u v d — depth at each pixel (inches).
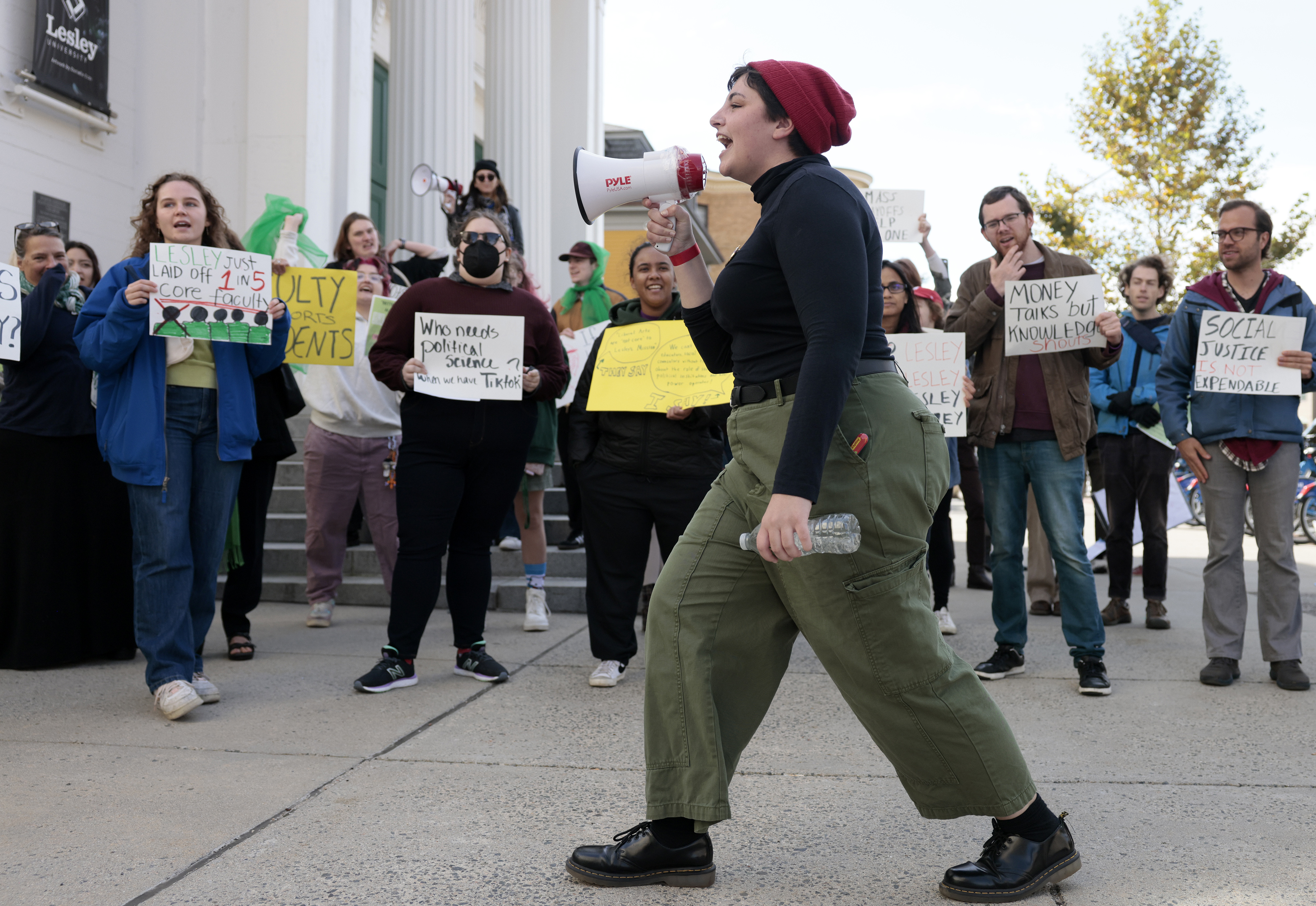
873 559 81.2
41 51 302.5
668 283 174.1
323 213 354.3
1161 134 776.3
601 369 169.8
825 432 74.9
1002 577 177.3
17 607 176.6
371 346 213.2
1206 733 141.6
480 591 173.5
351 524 269.0
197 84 348.5
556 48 598.9
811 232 77.9
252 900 87.0
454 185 295.6
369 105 382.3
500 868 94.0
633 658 192.1
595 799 112.7
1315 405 766.5
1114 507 235.3
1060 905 86.7
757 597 88.7
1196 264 757.3
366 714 149.3
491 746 133.0
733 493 87.3
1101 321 163.8
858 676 83.7
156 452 145.3
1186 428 177.9
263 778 119.6
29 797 112.2
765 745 134.1
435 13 404.8
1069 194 788.0
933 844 100.3
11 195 298.7
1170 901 87.7
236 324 147.8
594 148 603.5
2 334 160.6
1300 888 90.3
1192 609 257.6
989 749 84.7
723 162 87.9
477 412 166.4
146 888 89.3
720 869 94.4
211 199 155.9
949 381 177.6
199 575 156.0
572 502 264.8
